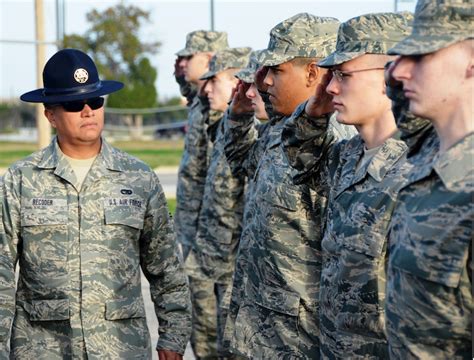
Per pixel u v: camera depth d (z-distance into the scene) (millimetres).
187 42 7516
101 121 3854
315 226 4008
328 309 3457
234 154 4879
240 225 5711
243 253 4590
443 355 2592
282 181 4059
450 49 2543
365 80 3254
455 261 2494
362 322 3242
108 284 3781
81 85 3791
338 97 3322
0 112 52969
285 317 4039
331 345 3447
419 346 2621
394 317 2693
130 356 3789
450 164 2539
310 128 3760
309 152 3855
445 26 2539
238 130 4789
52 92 3785
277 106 4180
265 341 4129
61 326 3740
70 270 3746
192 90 7527
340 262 3328
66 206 3777
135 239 3887
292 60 4078
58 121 3799
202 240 5820
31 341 3768
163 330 4035
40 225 3750
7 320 3672
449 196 2518
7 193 3779
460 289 2506
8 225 3762
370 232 3201
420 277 2572
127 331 3811
